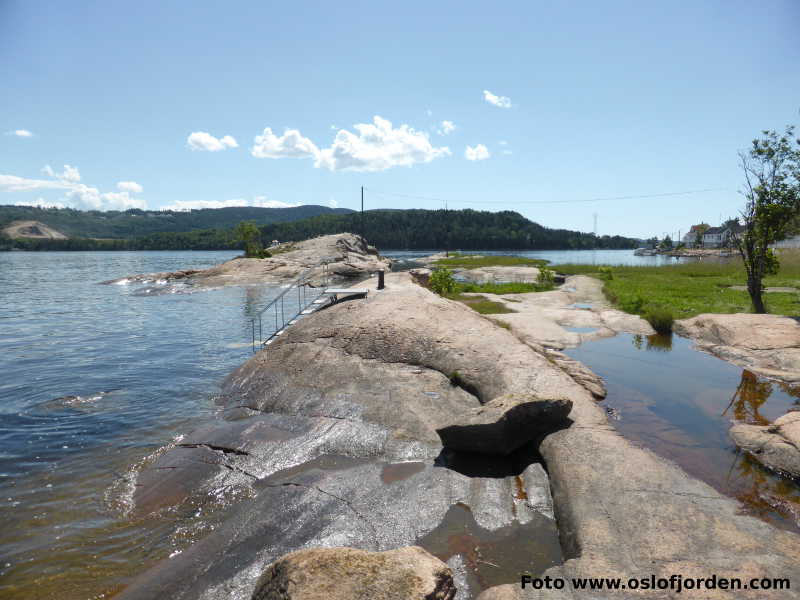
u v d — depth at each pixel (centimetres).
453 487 673
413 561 441
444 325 1234
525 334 1631
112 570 536
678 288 2911
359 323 1266
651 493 568
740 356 1367
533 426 771
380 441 815
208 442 852
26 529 616
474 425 739
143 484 728
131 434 934
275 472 745
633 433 863
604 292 2830
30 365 1468
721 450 789
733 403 1018
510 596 430
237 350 1670
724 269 4156
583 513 549
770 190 1650
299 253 5959
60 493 708
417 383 1011
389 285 1744
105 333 1992
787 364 1233
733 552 461
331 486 674
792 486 666
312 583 400
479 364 1042
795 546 473
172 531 609
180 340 1844
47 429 960
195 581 502
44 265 8075
